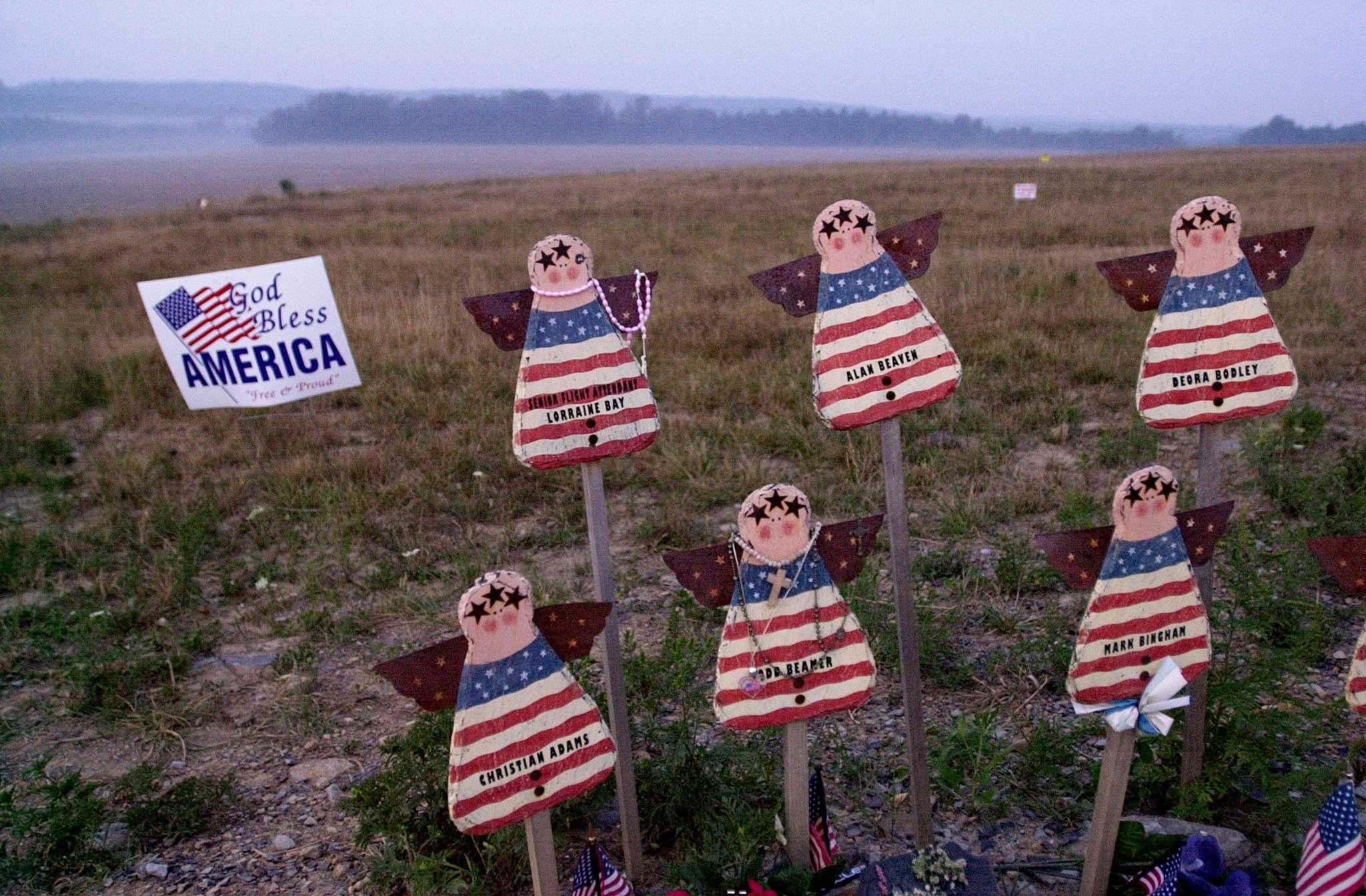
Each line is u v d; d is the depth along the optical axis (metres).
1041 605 5.06
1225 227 3.03
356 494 6.92
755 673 2.79
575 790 2.70
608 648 3.08
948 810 3.59
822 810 3.04
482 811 2.59
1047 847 3.38
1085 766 3.75
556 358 2.94
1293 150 58.53
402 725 4.53
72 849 3.65
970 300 11.20
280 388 8.18
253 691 4.88
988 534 5.93
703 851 3.29
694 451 7.23
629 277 3.01
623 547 6.24
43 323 13.36
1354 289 10.84
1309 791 3.41
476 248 20.19
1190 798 3.30
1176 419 3.16
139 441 8.66
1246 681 3.42
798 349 10.01
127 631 5.41
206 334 7.99
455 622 5.43
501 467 7.38
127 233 25.73
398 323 11.12
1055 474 6.60
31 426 9.16
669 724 4.14
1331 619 4.48
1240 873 2.74
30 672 5.11
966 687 4.41
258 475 7.51
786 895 2.92
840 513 6.30
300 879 3.52
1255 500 5.95
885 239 3.00
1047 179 33.09
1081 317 10.42
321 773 4.16
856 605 4.81
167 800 3.82
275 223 26.44
